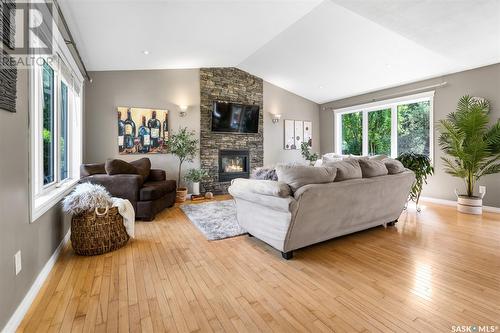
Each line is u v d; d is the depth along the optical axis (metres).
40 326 1.43
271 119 6.52
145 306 1.62
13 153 1.49
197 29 3.62
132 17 3.05
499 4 2.64
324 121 7.19
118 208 2.59
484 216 3.76
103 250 2.44
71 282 1.91
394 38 3.75
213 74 5.68
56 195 2.36
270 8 3.26
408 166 4.11
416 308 1.59
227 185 5.93
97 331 1.40
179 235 3.01
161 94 5.18
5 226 1.37
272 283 1.91
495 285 1.85
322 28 3.78
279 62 5.23
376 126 5.94
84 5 2.68
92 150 4.62
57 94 2.78
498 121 3.84
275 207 2.26
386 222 3.21
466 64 4.12
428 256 2.37
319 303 1.65
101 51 3.90
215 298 1.71
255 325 1.45
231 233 3.04
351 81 5.51
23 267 1.59
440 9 2.83
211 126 5.66
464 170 4.00
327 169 2.45
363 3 3.04
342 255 2.42
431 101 4.83
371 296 1.73
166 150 5.20
